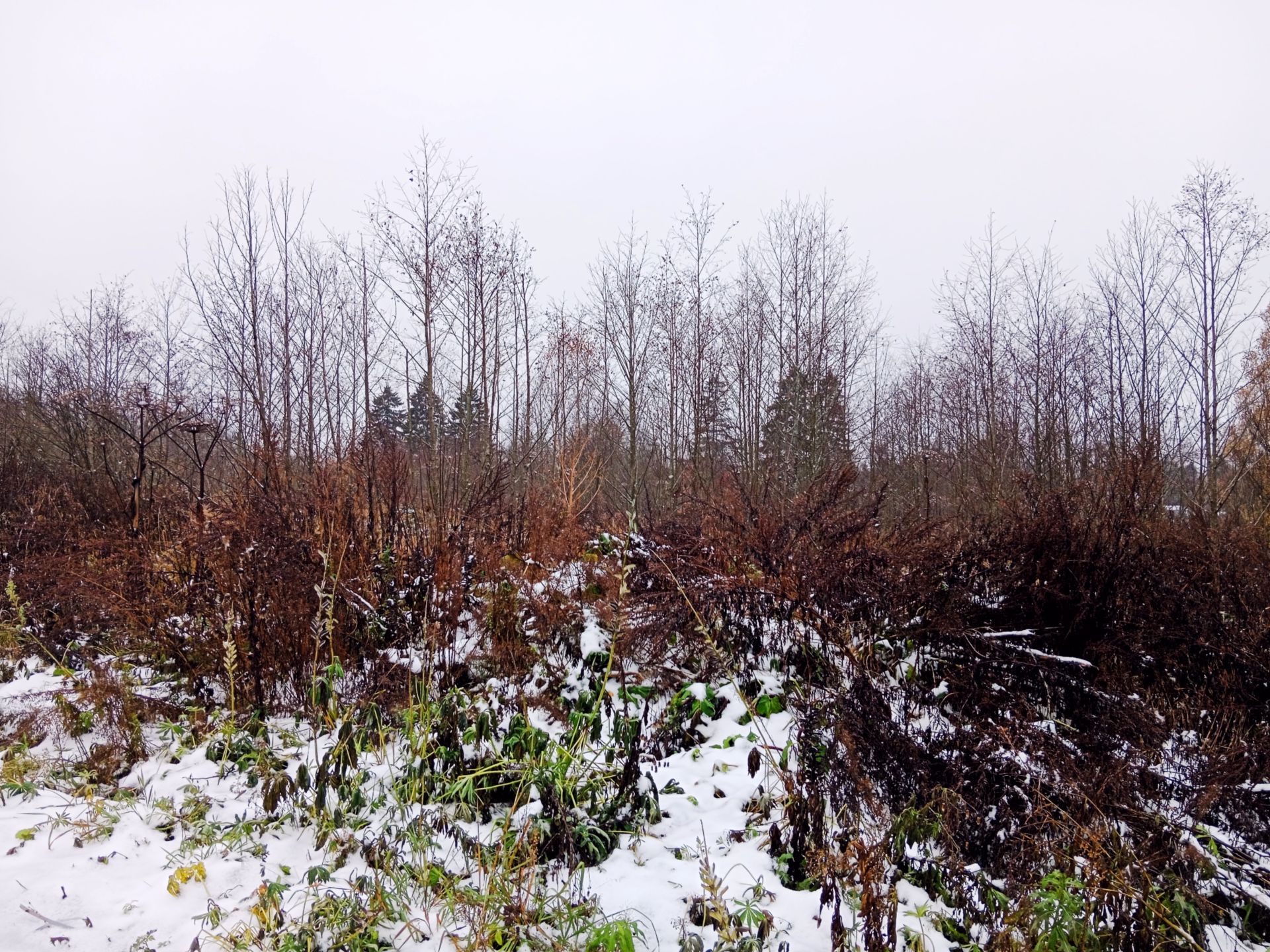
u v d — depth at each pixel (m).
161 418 7.52
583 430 11.12
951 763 3.37
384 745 3.91
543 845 3.05
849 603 4.41
